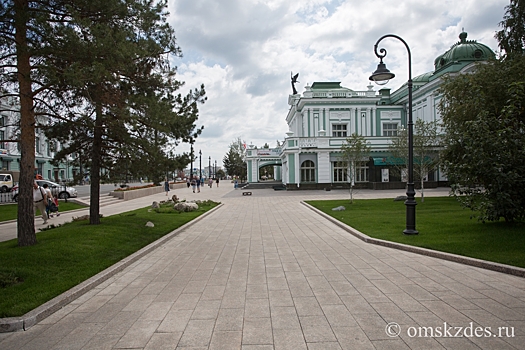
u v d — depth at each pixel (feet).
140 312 15.10
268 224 43.14
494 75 45.57
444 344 11.59
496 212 28.40
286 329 12.98
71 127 33.47
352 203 63.31
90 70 23.77
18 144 30.07
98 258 23.61
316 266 22.13
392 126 139.54
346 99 135.95
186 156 37.04
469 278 18.62
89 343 12.28
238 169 239.09
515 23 44.14
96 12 26.63
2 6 22.48
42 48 23.71
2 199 79.97
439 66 120.06
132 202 86.69
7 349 11.98
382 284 18.06
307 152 115.96
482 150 28.14
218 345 11.85
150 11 32.37
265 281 19.17
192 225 43.24
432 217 40.81
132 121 28.58
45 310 14.78
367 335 12.34
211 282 19.30
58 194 85.15
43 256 22.53
